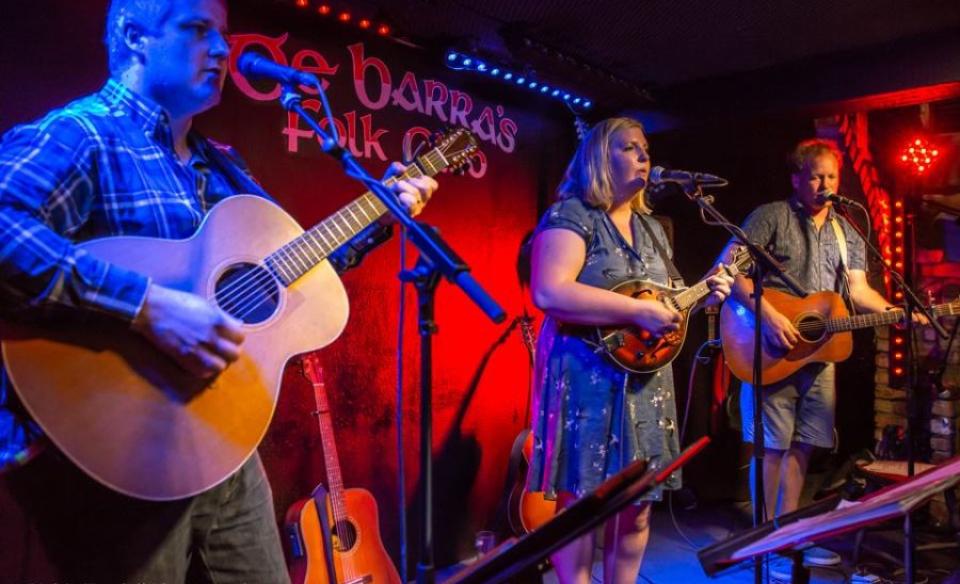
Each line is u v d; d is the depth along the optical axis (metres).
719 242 5.00
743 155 5.06
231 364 1.60
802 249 3.74
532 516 3.67
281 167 3.15
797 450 3.76
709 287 2.71
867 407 5.10
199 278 1.62
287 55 3.16
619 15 3.39
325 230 1.81
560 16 3.40
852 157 5.14
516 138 4.22
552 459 2.50
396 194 1.86
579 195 2.68
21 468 1.45
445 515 3.81
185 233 1.67
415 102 3.67
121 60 1.71
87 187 1.54
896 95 3.81
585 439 2.47
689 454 1.23
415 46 3.60
